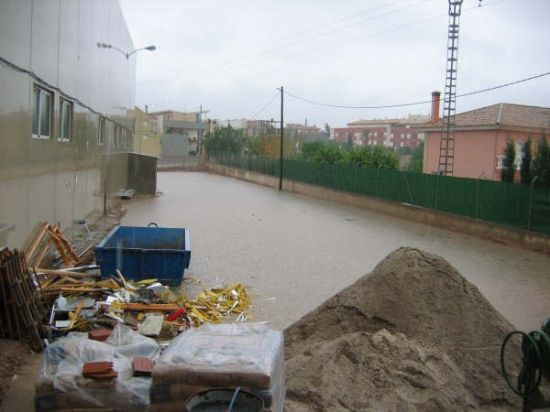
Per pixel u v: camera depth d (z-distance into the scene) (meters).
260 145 62.59
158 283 10.62
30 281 7.89
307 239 19.16
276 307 10.75
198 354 4.73
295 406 5.68
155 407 4.50
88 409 5.16
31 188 10.64
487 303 7.85
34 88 10.86
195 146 93.44
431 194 25.02
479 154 34.88
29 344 7.38
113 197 25.02
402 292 7.80
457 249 18.66
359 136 115.19
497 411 6.25
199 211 26.06
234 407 4.02
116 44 25.50
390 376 6.05
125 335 6.88
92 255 13.46
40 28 10.97
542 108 37.22
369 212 28.70
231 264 14.45
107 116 22.09
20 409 5.82
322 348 6.62
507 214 20.78
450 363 6.51
